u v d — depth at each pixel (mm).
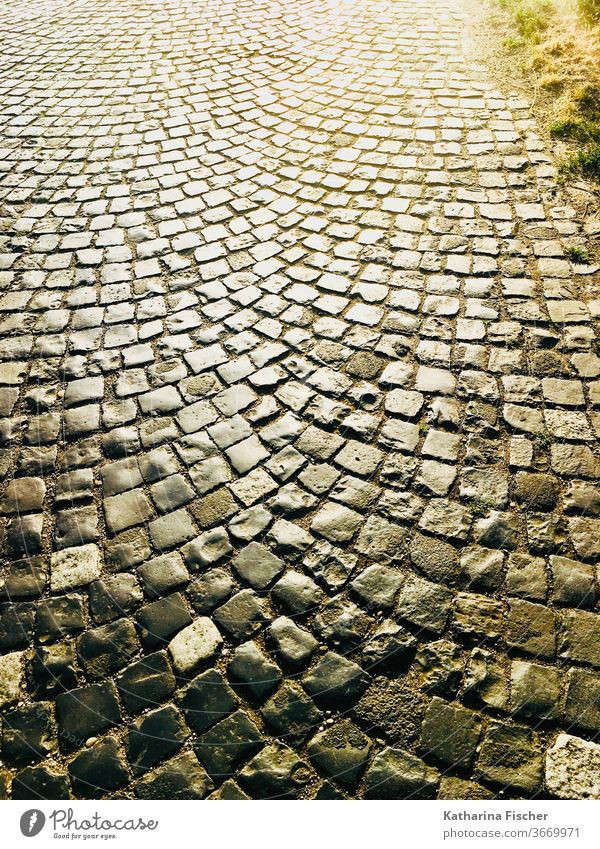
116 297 3766
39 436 3004
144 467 2816
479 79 5578
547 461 2678
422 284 3609
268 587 2342
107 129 5453
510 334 3270
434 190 4312
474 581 2305
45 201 4637
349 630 2197
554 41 5691
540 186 4266
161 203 4496
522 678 2051
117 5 8359
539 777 1858
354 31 6785
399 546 2424
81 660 2201
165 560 2465
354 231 4039
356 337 3324
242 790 1880
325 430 2879
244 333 3426
